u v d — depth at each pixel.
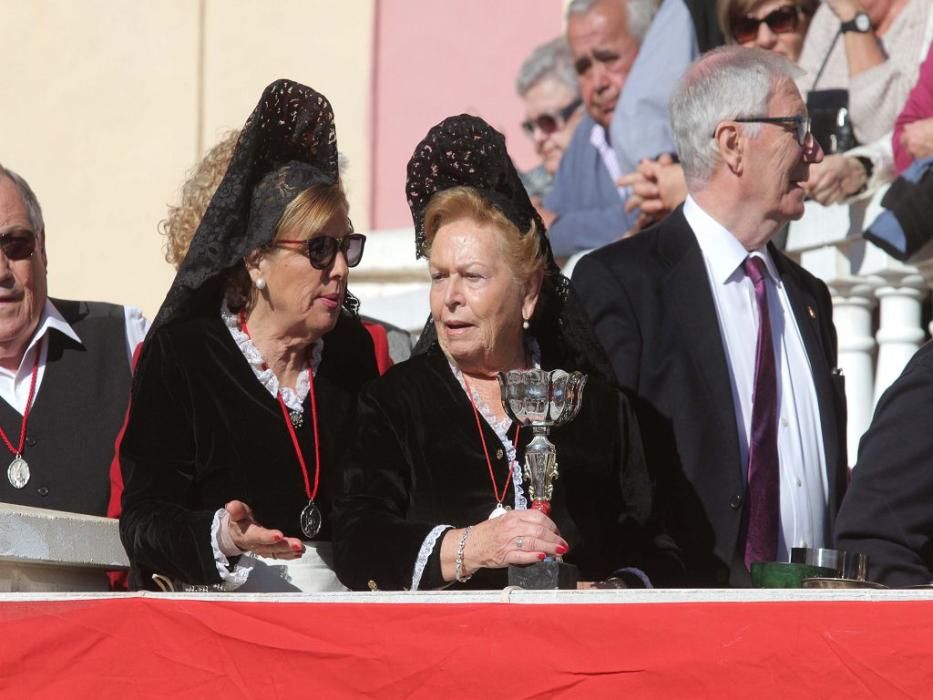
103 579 15.62
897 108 24.94
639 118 30.14
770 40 27.14
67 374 19.08
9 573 14.30
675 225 18.19
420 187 15.32
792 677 11.74
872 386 25.09
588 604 12.06
